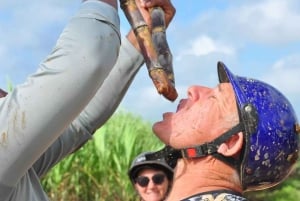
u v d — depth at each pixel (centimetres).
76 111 170
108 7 175
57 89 167
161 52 184
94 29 170
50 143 171
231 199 185
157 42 185
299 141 200
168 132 197
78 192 763
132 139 794
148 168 348
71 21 172
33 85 168
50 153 205
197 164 193
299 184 977
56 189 753
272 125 191
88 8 173
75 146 212
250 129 189
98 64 168
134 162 354
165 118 200
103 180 777
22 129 167
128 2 185
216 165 192
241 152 192
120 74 212
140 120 905
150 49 181
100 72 169
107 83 212
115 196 770
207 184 191
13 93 170
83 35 168
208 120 192
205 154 192
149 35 183
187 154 194
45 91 167
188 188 192
